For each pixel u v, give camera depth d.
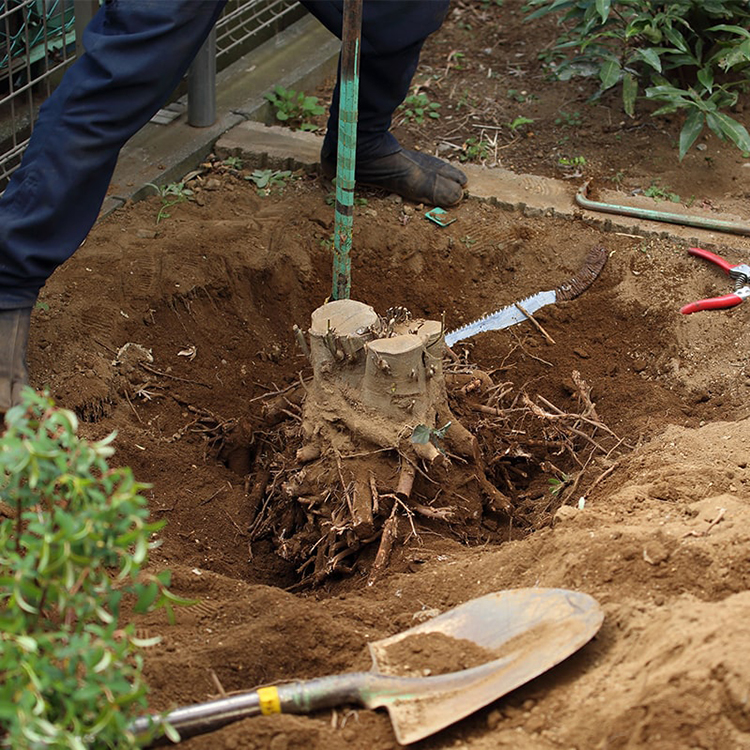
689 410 3.71
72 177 3.30
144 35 3.23
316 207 4.71
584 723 2.11
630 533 2.65
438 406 3.36
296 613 2.61
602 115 5.41
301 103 5.46
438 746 2.18
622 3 5.12
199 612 2.72
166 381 3.93
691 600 2.38
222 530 3.43
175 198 4.72
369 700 2.25
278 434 3.72
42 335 3.77
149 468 3.50
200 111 5.08
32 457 1.89
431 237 4.58
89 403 3.59
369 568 3.19
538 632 2.36
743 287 4.19
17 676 1.87
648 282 4.32
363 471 3.22
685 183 4.93
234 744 2.17
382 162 4.68
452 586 2.76
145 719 2.08
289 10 5.82
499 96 5.65
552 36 6.16
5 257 3.31
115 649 1.90
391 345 3.10
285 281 4.39
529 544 2.82
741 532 2.57
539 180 4.93
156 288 4.13
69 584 1.86
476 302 4.44
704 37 5.30
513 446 3.67
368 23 4.10
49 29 4.88
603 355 4.13
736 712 2.00
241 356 4.18
